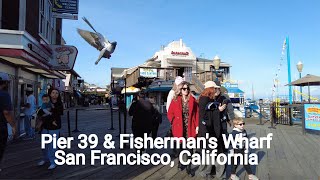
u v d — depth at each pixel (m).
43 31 17.27
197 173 6.38
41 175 6.19
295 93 24.73
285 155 8.38
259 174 6.43
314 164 7.31
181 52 33.53
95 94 83.81
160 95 28.69
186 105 6.25
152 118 7.78
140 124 7.62
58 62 13.70
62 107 6.96
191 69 33.66
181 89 6.23
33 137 11.34
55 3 15.44
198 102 6.26
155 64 34.66
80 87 74.56
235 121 6.03
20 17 12.09
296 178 6.11
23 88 13.35
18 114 11.66
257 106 25.14
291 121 16.64
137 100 7.83
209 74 25.83
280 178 6.11
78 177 6.07
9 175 6.18
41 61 11.89
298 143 10.44
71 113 31.12
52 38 20.47
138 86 30.56
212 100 6.13
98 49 8.30
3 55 9.30
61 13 15.48
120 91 26.48
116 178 6.03
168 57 33.12
